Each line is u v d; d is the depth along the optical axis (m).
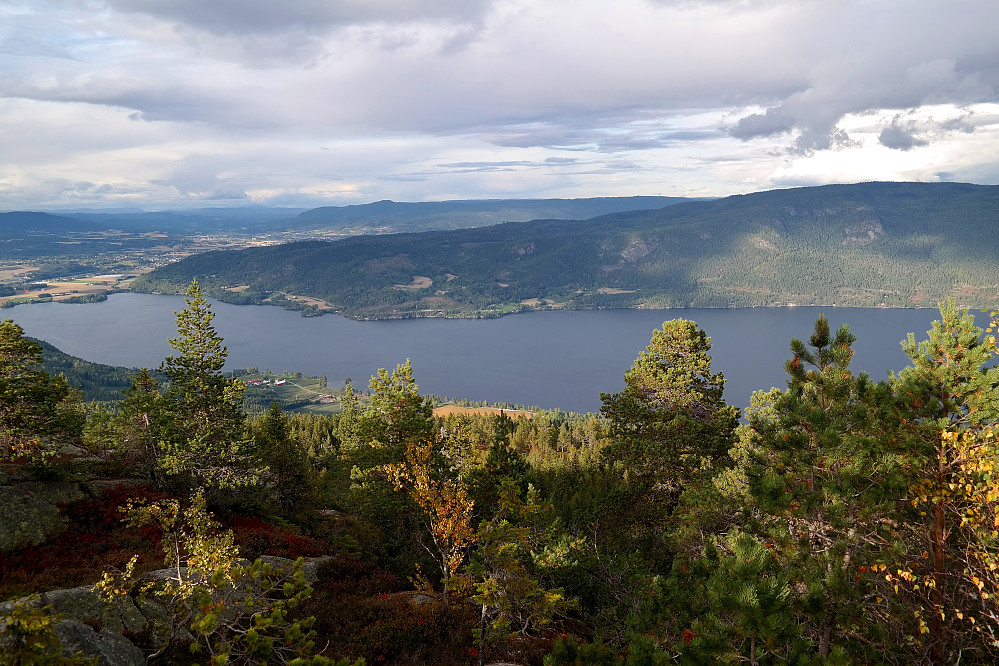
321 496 36.47
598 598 21.06
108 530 21.00
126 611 13.73
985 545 10.94
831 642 12.12
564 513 26.83
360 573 22.31
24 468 22.28
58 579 16.19
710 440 27.69
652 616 13.20
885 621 11.84
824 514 12.73
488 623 15.25
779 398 14.18
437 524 18.20
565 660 11.16
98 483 24.97
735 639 10.48
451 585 15.40
